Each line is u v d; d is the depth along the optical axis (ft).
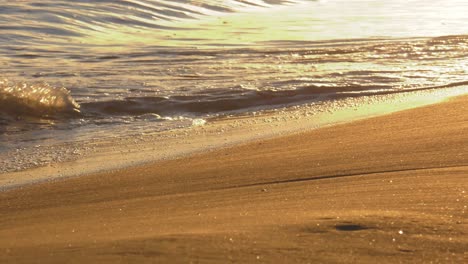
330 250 12.38
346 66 55.52
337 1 144.05
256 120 36.68
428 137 27.61
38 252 12.89
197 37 81.82
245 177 22.34
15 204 20.38
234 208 17.44
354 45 69.82
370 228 13.70
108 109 40.06
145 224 15.67
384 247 12.54
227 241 12.90
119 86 47.50
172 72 53.62
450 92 43.39
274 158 25.36
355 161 23.86
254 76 51.01
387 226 13.84
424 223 14.11
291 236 13.23
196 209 17.69
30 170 26.48
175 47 70.79
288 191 19.66
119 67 56.85
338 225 13.97
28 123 35.99
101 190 21.74
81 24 86.07
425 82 47.44
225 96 43.27
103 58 62.69
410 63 56.85
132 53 65.98
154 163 26.13
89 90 45.91
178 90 45.57
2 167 27.12
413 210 15.61
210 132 33.37
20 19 83.87
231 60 60.08
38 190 22.29
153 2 103.86
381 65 55.88
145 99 42.29
